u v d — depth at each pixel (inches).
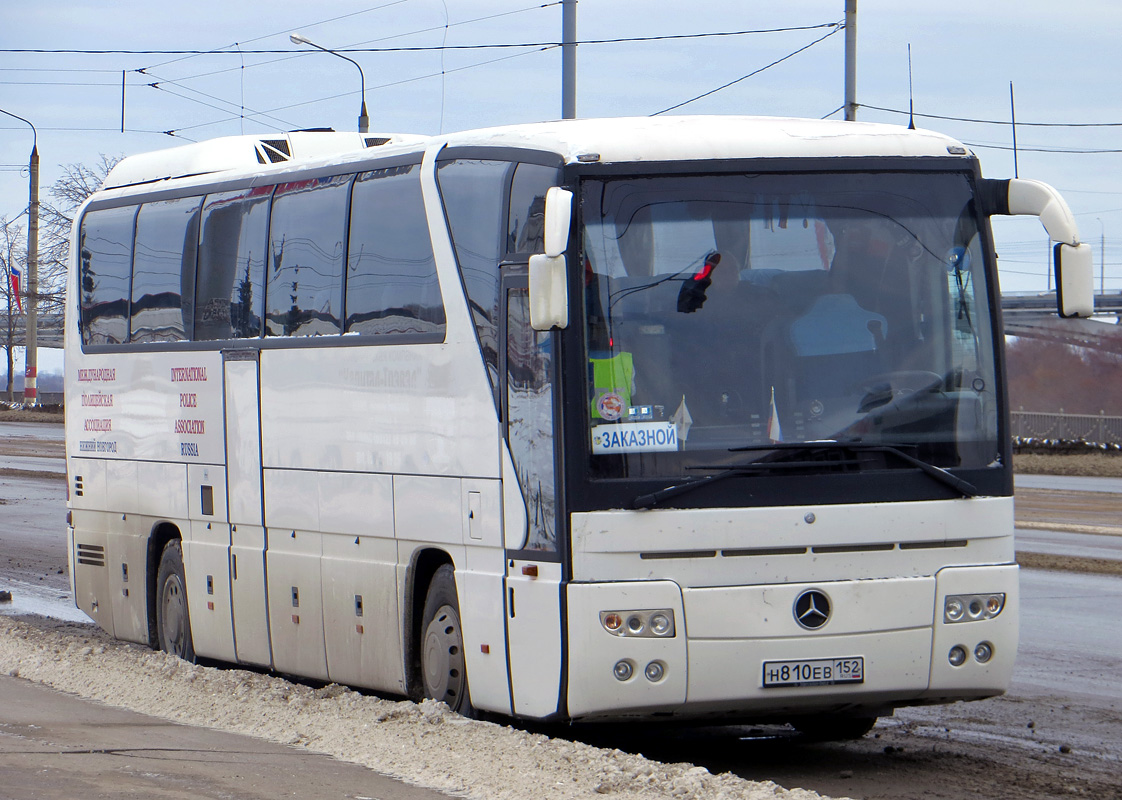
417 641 781.3
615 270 655.1
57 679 908.0
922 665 660.1
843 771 681.0
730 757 719.7
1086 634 1063.0
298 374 875.4
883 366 668.1
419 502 763.4
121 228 1095.0
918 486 663.1
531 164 690.2
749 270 666.8
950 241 687.7
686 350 654.5
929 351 676.1
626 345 650.8
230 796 544.7
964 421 674.8
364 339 812.6
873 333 671.1
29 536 1836.9
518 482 680.4
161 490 1031.6
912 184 687.7
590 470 641.0
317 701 794.2
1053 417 4045.3
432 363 754.8
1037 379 5777.6
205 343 975.0
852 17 2573.8
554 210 634.2
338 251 849.5
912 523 659.4
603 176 661.3
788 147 680.4
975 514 668.7
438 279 756.0
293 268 894.4
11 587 1413.6
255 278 932.0
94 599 1126.4
